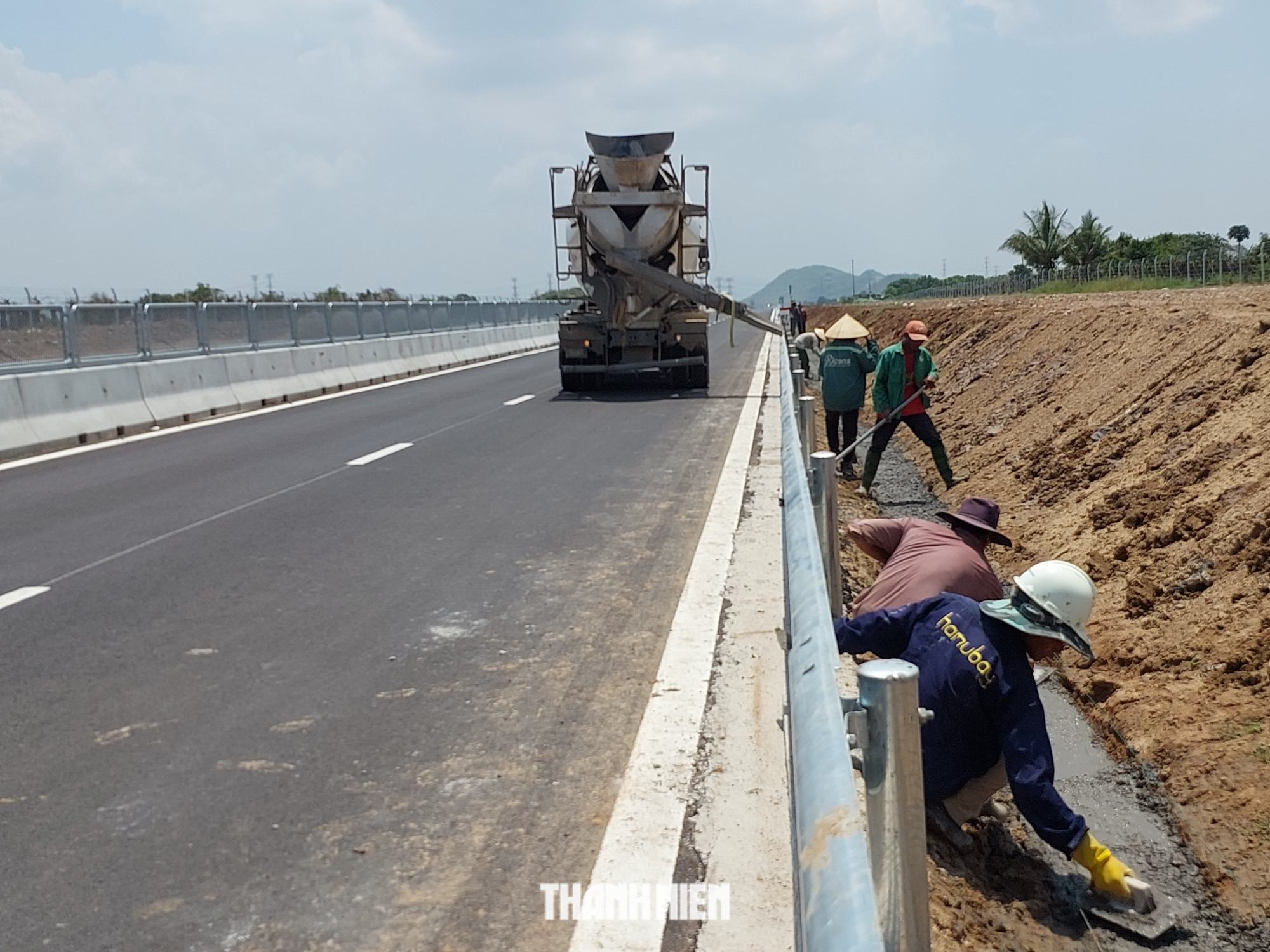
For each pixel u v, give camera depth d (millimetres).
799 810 1984
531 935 3145
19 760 4309
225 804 3938
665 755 4223
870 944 1398
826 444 14523
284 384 18531
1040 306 21328
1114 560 7211
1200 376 9102
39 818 3848
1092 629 6477
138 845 3660
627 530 8023
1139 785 4996
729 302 17844
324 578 6859
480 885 3406
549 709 4762
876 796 2213
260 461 11461
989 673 4176
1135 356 11172
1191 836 4488
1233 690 5176
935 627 4363
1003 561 8609
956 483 11969
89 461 11758
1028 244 52406
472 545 7629
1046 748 4133
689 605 6090
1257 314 10156
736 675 5016
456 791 4023
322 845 3654
